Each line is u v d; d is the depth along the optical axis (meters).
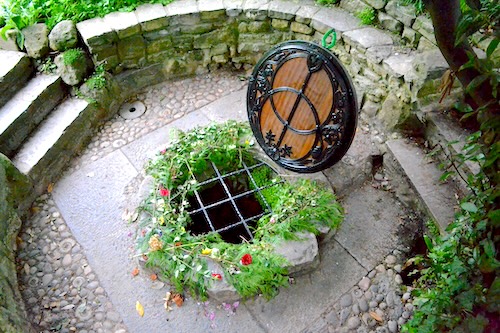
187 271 2.42
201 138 2.98
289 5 3.32
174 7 3.33
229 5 3.33
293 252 2.47
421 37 2.89
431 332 1.92
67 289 2.55
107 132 3.30
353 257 2.62
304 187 2.72
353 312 2.42
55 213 2.87
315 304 2.45
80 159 3.15
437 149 2.77
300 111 2.58
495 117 1.67
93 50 3.19
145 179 2.86
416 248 2.63
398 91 2.91
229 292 2.38
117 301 2.50
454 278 2.00
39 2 3.31
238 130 3.05
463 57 1.68
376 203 2.85
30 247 2.72
